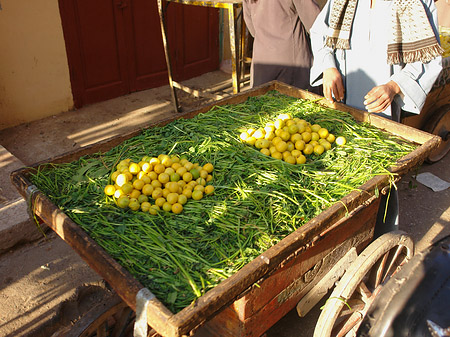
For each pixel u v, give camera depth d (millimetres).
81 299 3068
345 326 2436
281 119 2975
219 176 2482
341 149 2766
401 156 2680
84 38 5773
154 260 1896
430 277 1619
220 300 1596
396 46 2936
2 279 3328
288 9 4012
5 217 3604
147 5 6270
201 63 7469
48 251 3633
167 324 1474
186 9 6801
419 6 2811
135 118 5918
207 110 3227
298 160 2646
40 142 5230
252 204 2227
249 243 1992
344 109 3270
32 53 5332
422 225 4023
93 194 2344
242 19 6297
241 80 6531
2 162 4336
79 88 5988
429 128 4543
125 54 6320
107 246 1961
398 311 1592
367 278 2922
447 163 5113
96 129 5578
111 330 2418
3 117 5383
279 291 2092
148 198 2318
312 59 4344
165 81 7047
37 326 2945
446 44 4797
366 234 2691
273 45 4188
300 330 3016
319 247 2238
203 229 2086
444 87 4391
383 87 2934
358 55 3234
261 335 2184
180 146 2744
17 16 5051
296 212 2176
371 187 2246
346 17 3143
